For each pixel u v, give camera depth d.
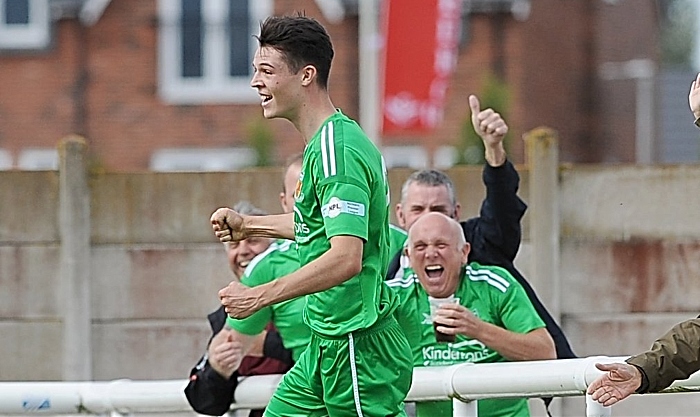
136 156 78.38
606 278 25.25
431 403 17.12
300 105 13.54
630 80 95.38
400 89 44.91
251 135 68.25
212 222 14.35
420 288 17.50
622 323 25.27
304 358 14.05
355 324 13.41
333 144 13.19
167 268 25.72
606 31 96.75
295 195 13.66
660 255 25.25
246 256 19.80
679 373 12.01
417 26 44.72
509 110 65.00
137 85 78.25
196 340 25.70
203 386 17.33
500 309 17.38
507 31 74.81
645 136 95.50
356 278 13.43
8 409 17.33
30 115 77.88
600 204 25.27
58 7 77.19
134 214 25.70
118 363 25.70
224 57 79.00
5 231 25.72
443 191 19.06
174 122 78.56
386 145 74.44
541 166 25.14
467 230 19.17
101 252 25.72
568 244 25.27
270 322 18.98
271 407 14.21
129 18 78.12
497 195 18.92
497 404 17.53
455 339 17.19
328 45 13.65
